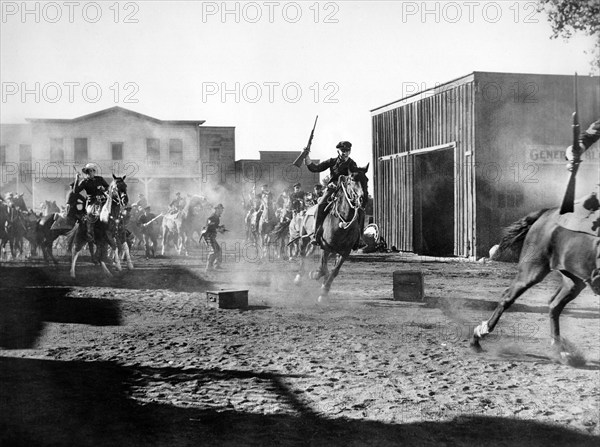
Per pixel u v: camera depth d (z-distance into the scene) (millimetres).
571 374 5883
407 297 10727
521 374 5887
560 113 19641
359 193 10250
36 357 6531
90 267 17156
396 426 4508
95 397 5141
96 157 26219
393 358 6492
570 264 5992
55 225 17766
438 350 6848
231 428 4465
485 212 19797
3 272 15477
